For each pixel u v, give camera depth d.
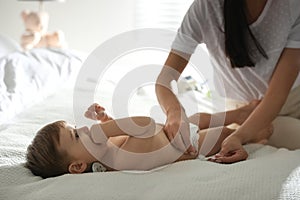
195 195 0.84
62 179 0.93
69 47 2.82
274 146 1.30
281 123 1.32
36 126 1.28
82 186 0.89
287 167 0.95
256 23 1.19
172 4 2.59
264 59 1.24
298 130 1.28
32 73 1.77
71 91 1.70
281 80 1.14
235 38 1.17
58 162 1.02
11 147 1.11
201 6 1.23
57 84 1.78
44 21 2.50
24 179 0.97
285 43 1.18
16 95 1.51
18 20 2.86
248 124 1.13
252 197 0.83
